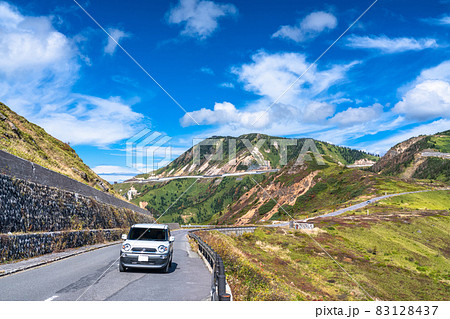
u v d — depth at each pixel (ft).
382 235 237.04
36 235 56.44
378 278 158.51
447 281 163.73
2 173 54.65
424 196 456.45
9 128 114.32
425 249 215.92
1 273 37.96
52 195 76.07
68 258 57.06
